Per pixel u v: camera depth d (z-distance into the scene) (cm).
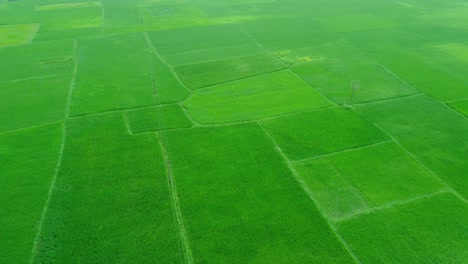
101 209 2672
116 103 4141
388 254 2356
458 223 2586
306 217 2630
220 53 5775
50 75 4866
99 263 2278
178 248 2386
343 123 3759
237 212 2664
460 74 4988
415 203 2762
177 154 3266
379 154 3291
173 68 5172
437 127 3716
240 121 3800
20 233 2477
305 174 3045
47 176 2981
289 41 6347
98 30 6812
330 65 5294
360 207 2728
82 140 3450
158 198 2778
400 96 4366
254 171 3067
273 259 2319
